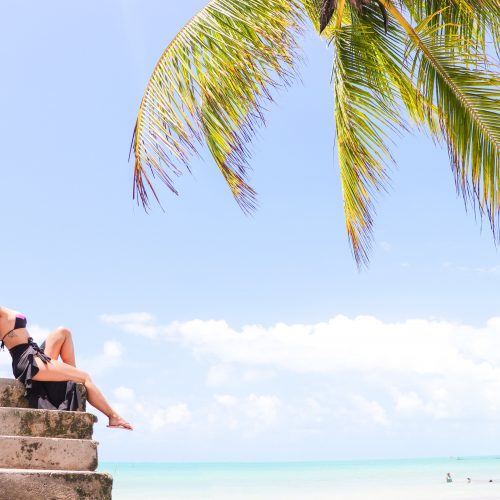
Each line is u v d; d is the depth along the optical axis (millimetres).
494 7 6074
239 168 5934
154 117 5691
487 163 6117
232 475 79875
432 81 6461
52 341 5000
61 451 4055
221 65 5820
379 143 6957
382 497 43188
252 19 5836
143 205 5520
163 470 96688
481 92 6188
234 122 5863
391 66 6898
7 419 4148
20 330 4770
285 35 5891
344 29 6875
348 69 6914
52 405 4625
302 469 97375
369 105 6918
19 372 4633
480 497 39531
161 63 5867
